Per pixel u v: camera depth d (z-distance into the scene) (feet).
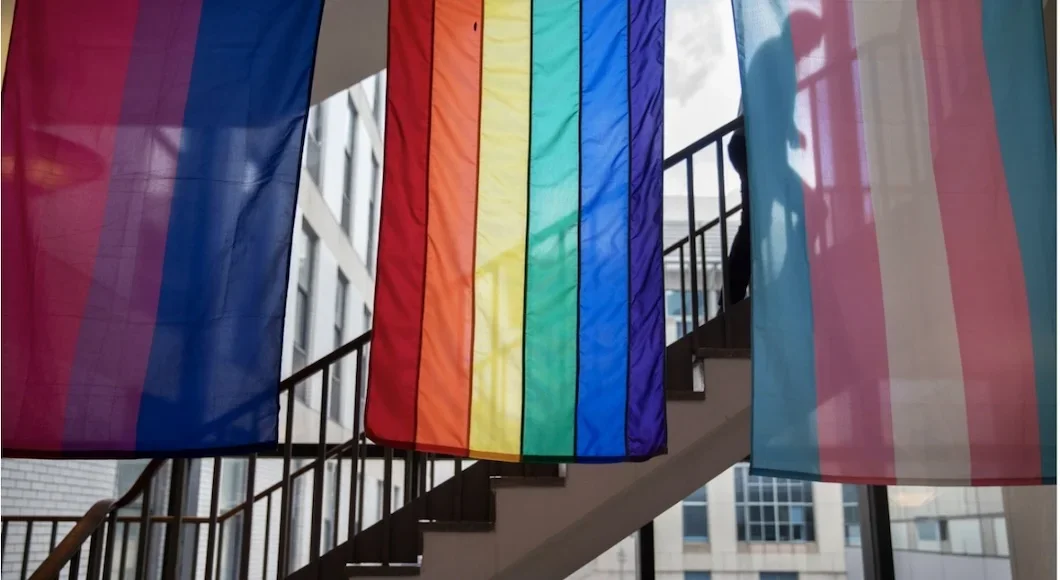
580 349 8.56
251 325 8.13
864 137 8.44
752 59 8.56
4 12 8.78
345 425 20.51
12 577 13.69
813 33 8.72
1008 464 7.71
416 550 10.60
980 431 7.77
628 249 8.81
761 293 7.98
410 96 9.04
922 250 8.18
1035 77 8.68
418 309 8.52
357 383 10.89
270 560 16.76
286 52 8.84
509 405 8.38
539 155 9.04
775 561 14.58
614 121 9.13
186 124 8.57
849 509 14.69
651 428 8.41
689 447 10.12
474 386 8.39
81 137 8.42
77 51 8.66
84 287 8.04
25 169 8.25
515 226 8.82
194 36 8.82
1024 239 8.24
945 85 8.63
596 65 9.29
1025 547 11.72
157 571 15.48
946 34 8.77
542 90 9.21
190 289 8.16
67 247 8.12
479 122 9.08
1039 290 8.11
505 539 9.82
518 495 9.92
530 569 11.42
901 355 7.93
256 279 8.24
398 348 8.39
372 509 17.99
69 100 8.51
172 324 8.05
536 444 8.30
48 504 14.52
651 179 8.96
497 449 8.27
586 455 8.30
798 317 7.97
